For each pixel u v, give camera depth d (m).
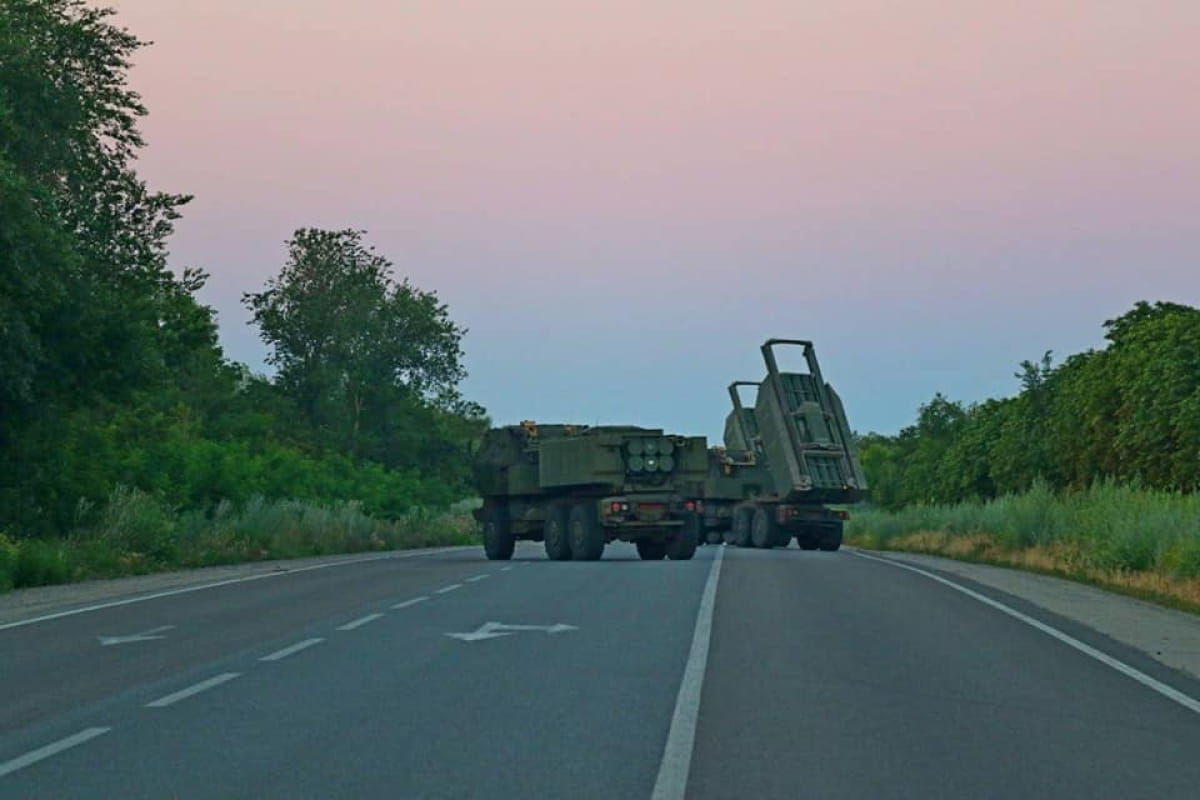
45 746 14.98
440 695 18.50
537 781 13.23
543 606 31.77
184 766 13.93
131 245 56.44
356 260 127.75
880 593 36.97
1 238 44.28
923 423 163.12
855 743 15.33
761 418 77.75
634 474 57.09
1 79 49.97
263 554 61.50
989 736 15.88
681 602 32.91
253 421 107.38
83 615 29.94
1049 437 101.31
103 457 57.75
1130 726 16.64
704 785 13.10
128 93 55.22
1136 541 48.16
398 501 101.69
